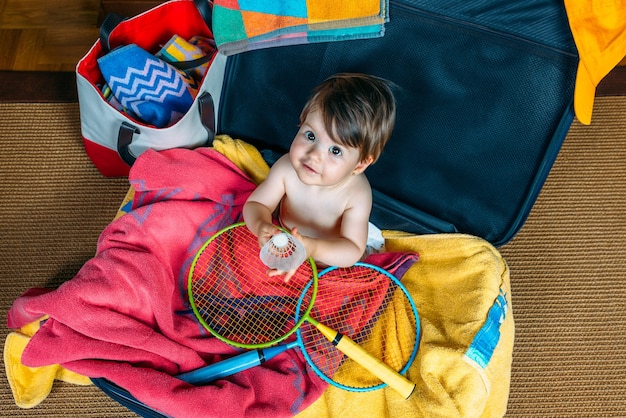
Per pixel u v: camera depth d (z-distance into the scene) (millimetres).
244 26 1281
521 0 1097
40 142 1532
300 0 1229
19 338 1201
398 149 1308
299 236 1055
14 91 1577
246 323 1197
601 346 1372
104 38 1315
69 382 1275
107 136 1320
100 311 1086
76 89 1590
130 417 1268
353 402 1160
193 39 1450
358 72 1293
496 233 1304
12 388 1195
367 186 1181
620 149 1580
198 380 1112
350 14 1221
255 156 1371
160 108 1298
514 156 1247
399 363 1168
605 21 1005
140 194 1264
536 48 1149
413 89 1267
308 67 1320
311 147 1041
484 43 1183
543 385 1332
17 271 1391
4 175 1490
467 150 1270
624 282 1438
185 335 1152
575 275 1444
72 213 1464
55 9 1679
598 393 1327
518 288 1428
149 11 1367
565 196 1526
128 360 1083
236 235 1250
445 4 1166
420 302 1240
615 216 1507
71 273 1401
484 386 1124
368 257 1271
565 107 1177
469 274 1224
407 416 1122
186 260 1236
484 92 1222
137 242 1188
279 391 1123
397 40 1244
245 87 1376
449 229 1297
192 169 1271
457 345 1146
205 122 1342
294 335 1180
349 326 1186
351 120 1006
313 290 1105
